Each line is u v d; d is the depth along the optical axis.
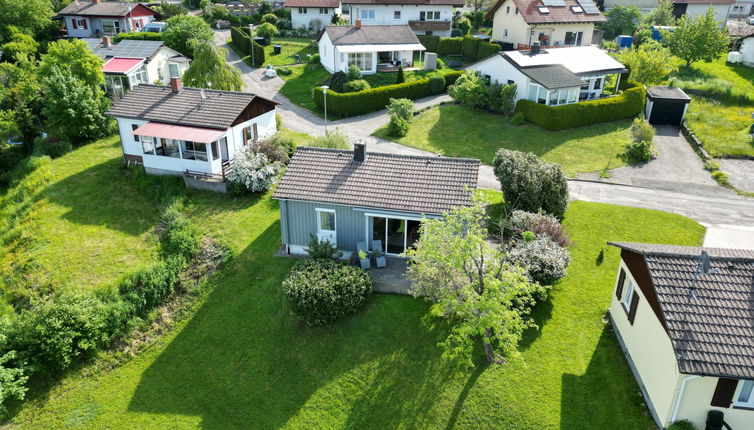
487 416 20.62
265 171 36.22
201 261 30.44
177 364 25.16
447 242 21.77
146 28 81.94
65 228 34.94
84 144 48.41
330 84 60.62
